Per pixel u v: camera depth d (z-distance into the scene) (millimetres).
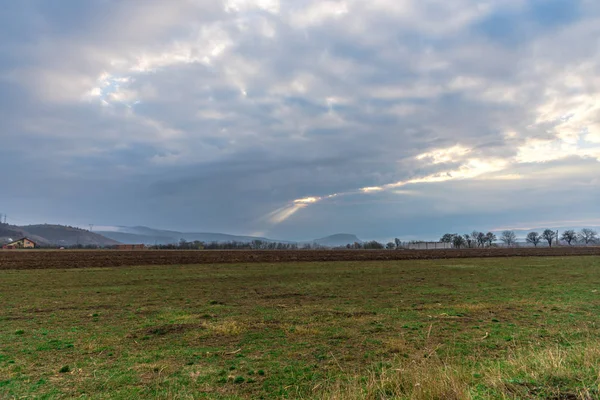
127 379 6582
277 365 7293
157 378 6629
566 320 11172
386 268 32344
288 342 8953
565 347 8055
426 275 25844
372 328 10297
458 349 8273
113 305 14242
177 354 8062
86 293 17469
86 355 8031
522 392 4973
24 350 8391
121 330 10273
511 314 12148
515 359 6672
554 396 4812
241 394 5902
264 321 11266
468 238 133750
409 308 13336
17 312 12930
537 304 13969
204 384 6332
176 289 18781
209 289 18734
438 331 9930
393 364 7160
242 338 9344
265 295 16688
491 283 20953
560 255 54781
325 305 14055
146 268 32344
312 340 9117
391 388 5484
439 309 13117
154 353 8141
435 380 5309
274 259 44562
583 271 28750
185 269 31266
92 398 5773
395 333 9734
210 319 11609
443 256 52406
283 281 22234
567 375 5438
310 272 28375
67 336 9656
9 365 7375
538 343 8656
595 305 13719
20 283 21484
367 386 5492
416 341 8961
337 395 5340
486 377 5648
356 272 28312
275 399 5691
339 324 10820
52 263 36562
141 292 17734
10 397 5816
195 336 9586
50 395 5883
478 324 10734
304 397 5742
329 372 6836
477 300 15039
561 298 15430
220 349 8422
